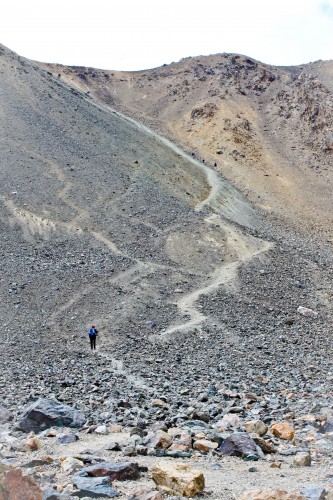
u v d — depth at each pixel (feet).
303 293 171.12
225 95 478.59
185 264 184.24
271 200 332.60
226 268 183.73
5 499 20.58
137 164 302.66
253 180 356.79
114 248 191.42
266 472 29.45
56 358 95.04
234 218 266.57
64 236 198.08
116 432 41.55
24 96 352.49
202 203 270.67
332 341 123.34
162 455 33.42
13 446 35.32
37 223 204.13
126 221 217.15
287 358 100.37
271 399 58.70
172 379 76.07
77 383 70.18
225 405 54.90
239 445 34.14
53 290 140.46
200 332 122.01
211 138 409.90
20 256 170.81
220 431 40.29
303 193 348.18
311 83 453.17
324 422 43.52
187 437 36.24
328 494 23.18
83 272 158.30
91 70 579.48
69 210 221.66
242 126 422.82
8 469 22.17
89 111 376.48
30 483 21.79
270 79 511.81
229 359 97.71
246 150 394.93
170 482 25.29
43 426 42.55
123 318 126.72
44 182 243.19
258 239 219.41
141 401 57.26
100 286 148.36
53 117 335.06
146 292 149.07
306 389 65.72
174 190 278.26
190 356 100.99
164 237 204.23
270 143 411.34
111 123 371.15
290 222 302.25
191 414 47.32
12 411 51.26
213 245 201.87
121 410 51.67
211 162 377.91
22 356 94.99
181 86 532.32
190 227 215.31
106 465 27.68
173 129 449.48
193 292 156.56
